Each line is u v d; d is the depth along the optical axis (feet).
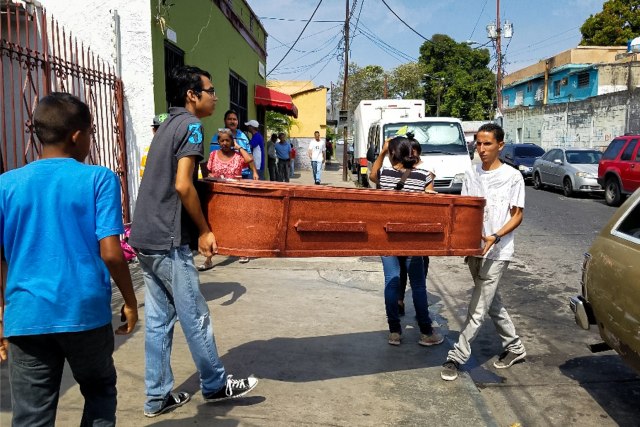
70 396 11.82
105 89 22.18
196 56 30.37
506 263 13.23
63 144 8.00
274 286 21.08
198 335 10.85
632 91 79.51
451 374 13.30
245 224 9.72
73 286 7.61
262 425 10.95
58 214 7.62
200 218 9.82
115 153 22.57
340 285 21.48
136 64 23.27
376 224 10.38
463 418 11.55
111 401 8.53
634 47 105.29
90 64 22.98
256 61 53.42
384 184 15.74
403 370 13.87
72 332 7.59
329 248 10.09
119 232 7.90
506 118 131.75
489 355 15.78
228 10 38.47
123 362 13.70
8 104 21.13
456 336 16.88
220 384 11.35
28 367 7.77
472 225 11.23
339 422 11.20
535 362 15.29
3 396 11.59
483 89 173.47
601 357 15.61
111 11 22.90
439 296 21.47
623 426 11.91
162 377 11.07
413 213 10.66
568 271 25.55
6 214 7.59
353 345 15.38
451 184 38.50
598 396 13.29
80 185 7.73
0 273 7.97
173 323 11.34
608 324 11.64
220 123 36.22
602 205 47.96
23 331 7.43
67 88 19.75
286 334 16.02
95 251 7.87
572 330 17.87
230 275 22.62
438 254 10.95
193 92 10.68
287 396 12.21
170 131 10.19
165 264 10.52
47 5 22.89
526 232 35.22
